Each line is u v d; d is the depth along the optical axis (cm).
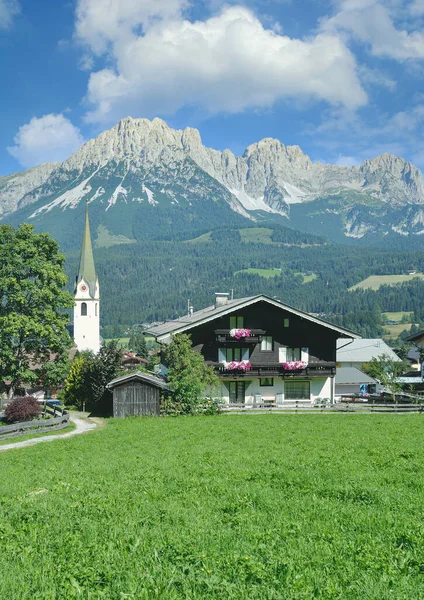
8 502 1550
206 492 1620
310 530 1220
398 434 3164
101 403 5250
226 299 6888
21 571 972
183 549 1067
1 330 5456
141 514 1366
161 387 4716
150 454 2478
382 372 6016
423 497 1525
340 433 3219
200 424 3853
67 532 1212
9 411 4222
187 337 5012
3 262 5700
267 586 898
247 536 1168
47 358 5956
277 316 5778
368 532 1212
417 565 1006
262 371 5684
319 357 5838
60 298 5862
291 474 1850
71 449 2811
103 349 5409
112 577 937
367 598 860
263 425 3728
